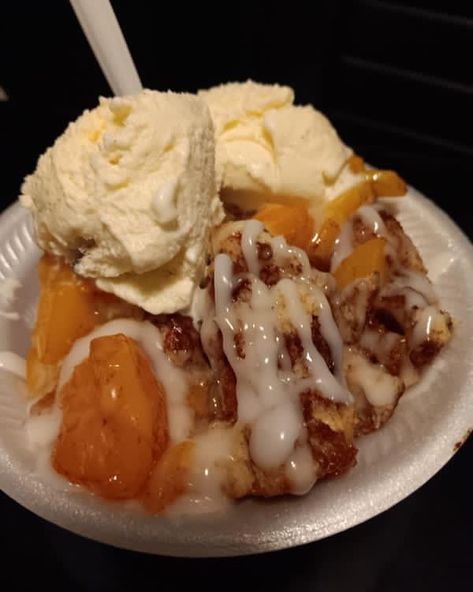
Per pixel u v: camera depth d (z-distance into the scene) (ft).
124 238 0.47
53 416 0.49
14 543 0.51
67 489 0.45
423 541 0.51
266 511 0.44
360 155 0.91
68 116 0.90
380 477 0.45
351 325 0.53
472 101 0.96
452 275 0.59
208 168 0.51
